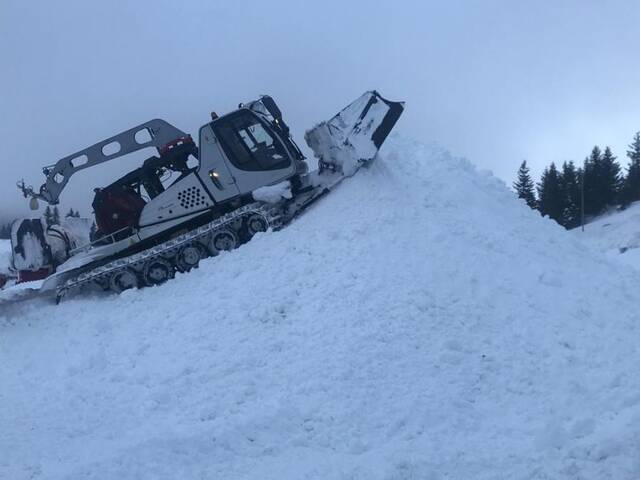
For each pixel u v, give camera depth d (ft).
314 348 26.50
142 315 32.89
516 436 21.40
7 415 24.76
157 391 24.93
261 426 21.63
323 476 18.66
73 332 33.09
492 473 18.61
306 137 39.55
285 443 21.07
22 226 43.78
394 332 26.89
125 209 39.47
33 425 23.65
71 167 41.65
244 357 26.63
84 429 23.06
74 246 46.01
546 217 40.11
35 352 31.73
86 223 47.98
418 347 26.18
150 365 27.63
